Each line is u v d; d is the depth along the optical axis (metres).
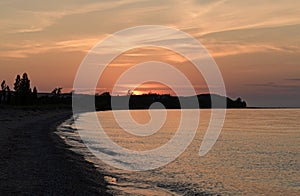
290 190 23.56
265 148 46.75
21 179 19.52
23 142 36.81
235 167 32.12
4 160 25.03
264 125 95.62
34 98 154.75
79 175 21.97
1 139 38.66
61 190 17.80
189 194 20.44
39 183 18.86
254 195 21.92
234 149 45.41
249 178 27.14
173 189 21.36
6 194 16.38
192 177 25.97
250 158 37.91
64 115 126.06
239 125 96.25
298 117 155.50
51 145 35.75
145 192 19.69
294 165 33.78
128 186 20.81
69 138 48.16
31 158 26.62
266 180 26.55
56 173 21.73
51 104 176.38
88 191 18.22
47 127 63.88
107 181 21.48
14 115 92.81
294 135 65.44
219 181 25.25
